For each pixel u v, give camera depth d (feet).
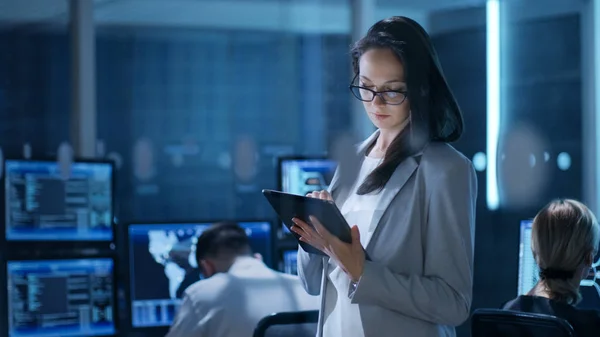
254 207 33.99
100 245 12.96
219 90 35.55
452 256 5.84
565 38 18.49
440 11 19.17
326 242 5.77
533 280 10.25
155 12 26.22
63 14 22.39
